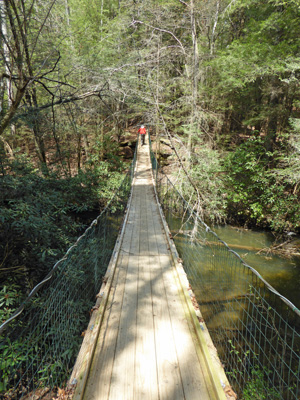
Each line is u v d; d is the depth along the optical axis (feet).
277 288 17.01
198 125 25.57
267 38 28.71
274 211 26.86
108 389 5.13
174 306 8.15
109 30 30.81
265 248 23.39
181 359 5.97
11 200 13.60
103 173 31.83
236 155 28.58
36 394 6.91
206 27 33.32
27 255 12.44
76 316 9.41
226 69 28.81
